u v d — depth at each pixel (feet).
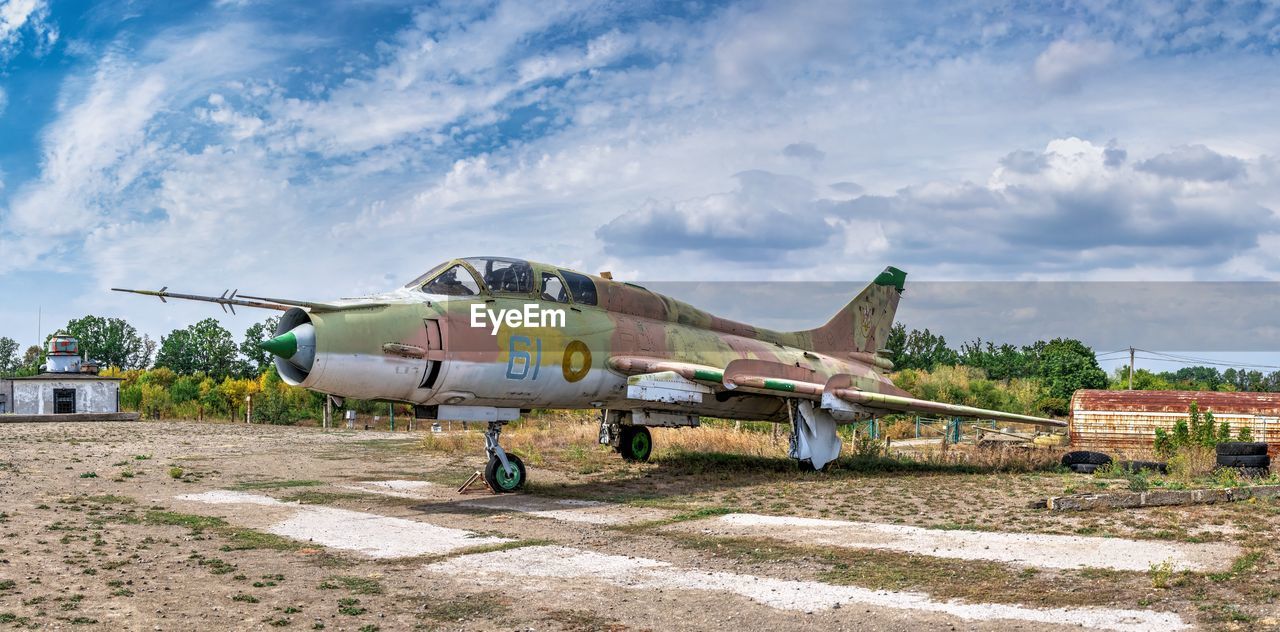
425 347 48.52
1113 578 27.99
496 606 25.76
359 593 27.09
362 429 135.64
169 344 286.05
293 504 46.24
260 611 24.80
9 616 23.57
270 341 44.50
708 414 67.62
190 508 44.01
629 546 35.24
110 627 22.95
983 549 33.30
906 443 107.04
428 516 43.09
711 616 24.82
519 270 54.70
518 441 83.41
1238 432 78.33
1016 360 179.11
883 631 23.21
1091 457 63.05
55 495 47.06
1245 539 33.73
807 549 34.19
